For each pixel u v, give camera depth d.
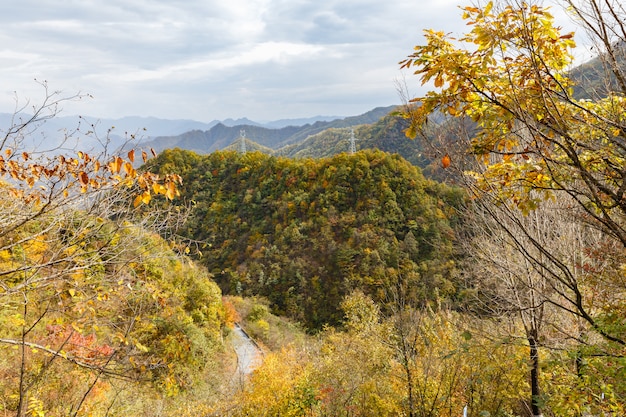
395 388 7.88
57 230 3.32
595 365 3.19
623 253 3.82
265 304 35.34
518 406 7.30
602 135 2.67
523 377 5.18
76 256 3.30
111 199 3.37
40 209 3.21
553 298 5.10
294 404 9.70
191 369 13.97
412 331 6.67
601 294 3.91
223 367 17.22
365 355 9.55
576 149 2.69
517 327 5.85
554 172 2.64
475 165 3.00
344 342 12.28
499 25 2.38
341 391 8.85
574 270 4.58
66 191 3.11
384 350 9.11
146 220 3.49
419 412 6.17
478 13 2.45
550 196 2.84
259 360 20.31
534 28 2.42
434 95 2.61
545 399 4.24
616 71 2.29
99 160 3.05
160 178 3.45
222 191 54.00
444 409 6.15
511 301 5.02
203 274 19.91
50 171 2.96
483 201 2.94
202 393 12.95
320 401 9.08
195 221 49.72
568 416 3.88
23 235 3.34
